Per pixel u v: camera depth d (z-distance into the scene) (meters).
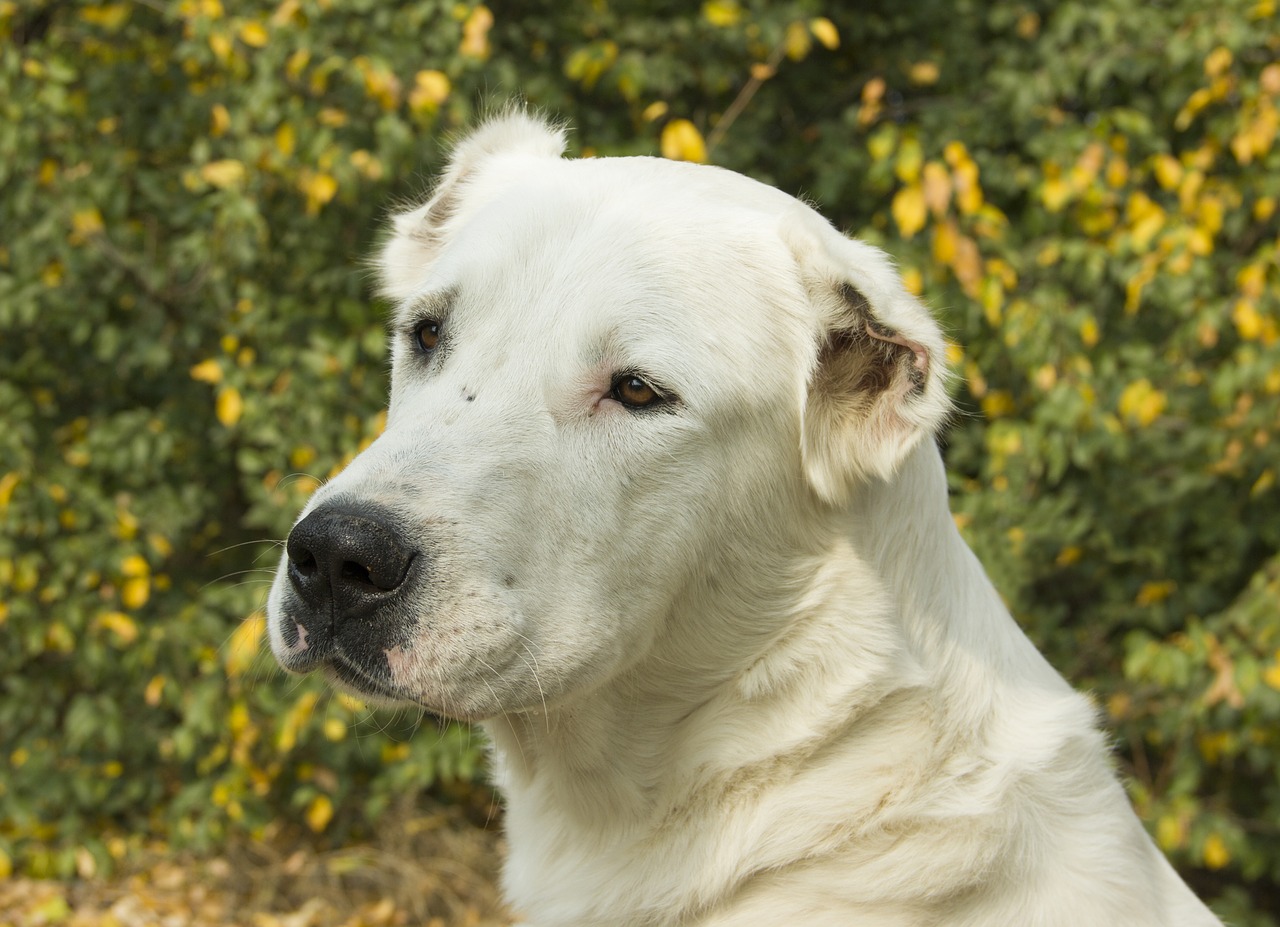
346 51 5.45
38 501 5.66
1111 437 5.37
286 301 5.68
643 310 2.56
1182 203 5.59
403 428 2.54
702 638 2.63
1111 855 2.66
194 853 6.25
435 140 5.53
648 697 2.66
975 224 5.36
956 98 6.38
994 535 5.41
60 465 5.96
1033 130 6.12
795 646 2.63
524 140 3.35
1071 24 5.92
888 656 2.60
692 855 2.64
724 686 2.65
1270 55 5.92
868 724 2.61
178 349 6.25
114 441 5.86
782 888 2.60
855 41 6.70
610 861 2.70
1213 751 5.69
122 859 6.18
